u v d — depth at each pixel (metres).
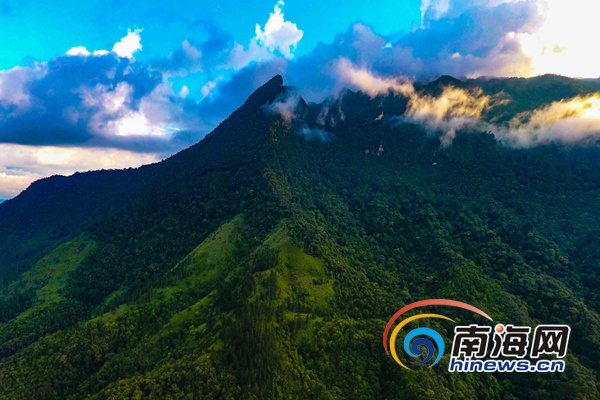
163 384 104.12
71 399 130.75
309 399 100.62
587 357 134.38
